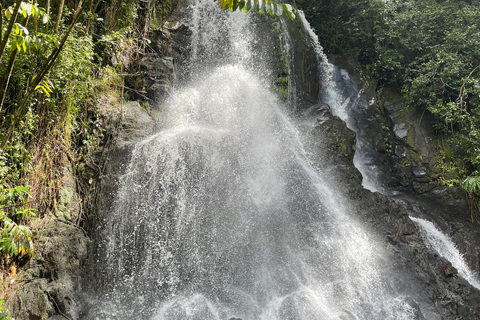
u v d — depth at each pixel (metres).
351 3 11.50
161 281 4.98
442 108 9.39
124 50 6.55
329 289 5.38
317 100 9.57
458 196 8.95
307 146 7.14
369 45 11.50
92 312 4.36
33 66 4.47
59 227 4.46
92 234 4.84
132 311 4.62
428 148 9.60
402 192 9.34
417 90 10.00
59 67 4.72
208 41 8.10
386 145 9.84
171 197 5.36
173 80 6.95
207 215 5.51
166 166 5.45
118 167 5.28
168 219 5.25
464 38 9.65
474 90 9.13
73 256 4.43
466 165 9.41
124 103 6.09
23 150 4.41
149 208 5.19
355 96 10.43
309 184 6.56
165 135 5.74
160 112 6.34
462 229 7.89
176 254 5.16
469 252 7.55
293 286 5.31
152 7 7.55
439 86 9.85
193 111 6.61
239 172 6.06
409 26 10.99
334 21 11.64
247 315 4.91
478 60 9.72
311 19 11.27
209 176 5.76
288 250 5.66
